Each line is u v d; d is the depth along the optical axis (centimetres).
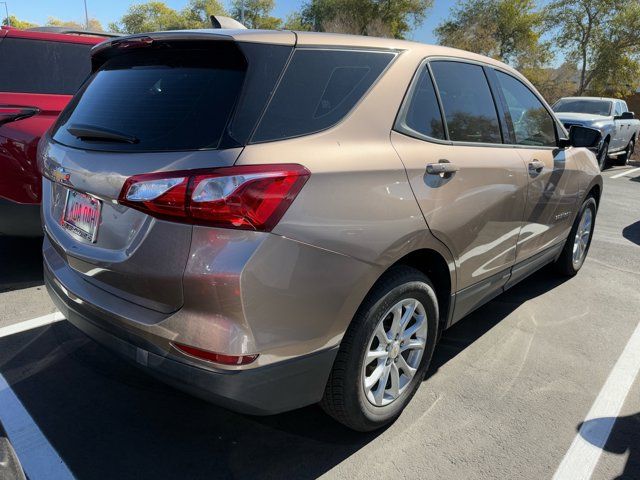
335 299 209
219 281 184
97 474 229
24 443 245
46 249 274
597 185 471
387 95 242
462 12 3453
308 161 201
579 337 368
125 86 238
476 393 296
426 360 276
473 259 290
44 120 412
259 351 193
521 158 328
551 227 389
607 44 2831
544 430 266
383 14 3566
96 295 223
